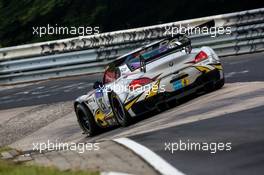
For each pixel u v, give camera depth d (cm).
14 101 4850
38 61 5784
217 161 1648
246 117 2192
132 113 2794
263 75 3456
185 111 2695
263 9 4859
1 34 7562
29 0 7806
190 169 1616
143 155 1859
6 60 5919
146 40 5309
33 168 1745
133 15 6956
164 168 1656
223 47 5009
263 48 4878
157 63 2805
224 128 2077
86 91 4500
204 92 3098
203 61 2881
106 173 1664
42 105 4341
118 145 2102
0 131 3812
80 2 7281
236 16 4944
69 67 5653
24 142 3338
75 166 1836
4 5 7838
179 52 2867
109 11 7031
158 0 7006
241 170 1516
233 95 2811
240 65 4197
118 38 5447
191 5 6819
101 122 3088
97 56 5541
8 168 1842
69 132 3350
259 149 1683
